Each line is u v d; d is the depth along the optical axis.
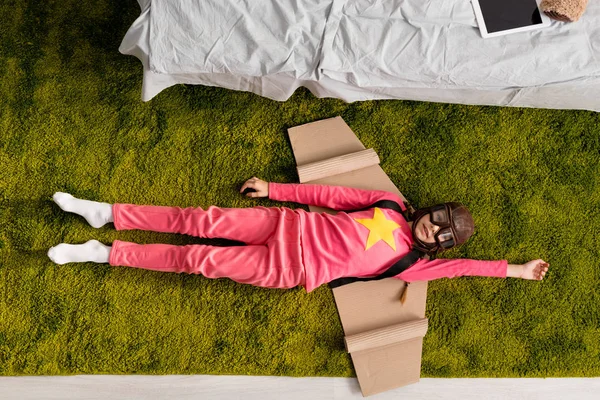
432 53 1.37
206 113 1.67
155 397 1.57
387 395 1.64
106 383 1.56
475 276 1.71
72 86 1.62
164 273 1.60
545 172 1.77
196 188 1.65
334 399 1.63
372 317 1.63
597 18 1.42
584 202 1.77
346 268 1.49
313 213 1.52
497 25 1.39
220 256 1.46
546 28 1.40
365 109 1.73
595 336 1.73
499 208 1.74
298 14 1.30
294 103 1.71
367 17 1.35
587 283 1.75
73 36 1.63
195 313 1.60
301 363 1.62
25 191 1.58
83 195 1.60
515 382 1.70
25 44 1.61
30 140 1.59
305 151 1.68
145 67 1.36
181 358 1.58
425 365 1.66
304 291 1.65
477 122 1.76
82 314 1.56
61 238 1.58
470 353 1.68
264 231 1.50
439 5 1.37
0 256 1.55
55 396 1.54
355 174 1.67
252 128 1.69
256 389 1.61
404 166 1.72
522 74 1.39
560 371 1.70
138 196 1.62
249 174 1.67
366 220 1.50
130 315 1.58
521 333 1.70
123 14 1.66
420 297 1.65
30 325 1.54
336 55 1.34
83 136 1.62
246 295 1.63
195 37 1.28
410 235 1.53
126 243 1.49
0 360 1.52
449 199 1.73
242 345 1.61
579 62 1.40
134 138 1.64
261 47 1.30
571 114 1.77
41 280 1.56
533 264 1.62
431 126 1.75
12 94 1.60
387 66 1.36
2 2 1.62
